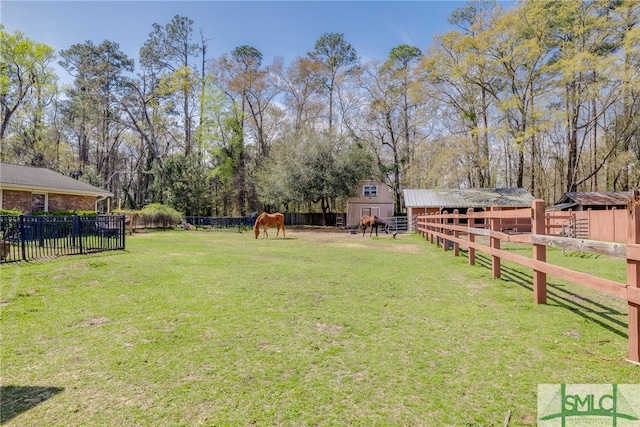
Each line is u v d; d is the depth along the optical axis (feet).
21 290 15.67
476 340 9.82
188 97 103.81
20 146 84.64
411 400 6.82
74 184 60.80
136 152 127.54
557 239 11.18
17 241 26.78
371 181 98.37
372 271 21.15
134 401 6.89
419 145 91.45
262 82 105.09
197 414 6.44
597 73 62.03
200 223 82.84
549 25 66.08
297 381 7.64
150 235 56.08
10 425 6.11
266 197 93.35
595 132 78.79
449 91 82.28
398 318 12.00
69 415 6.43
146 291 15.84
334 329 10.94
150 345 9.70
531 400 6.70
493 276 18.04
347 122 107.04
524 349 9.07
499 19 67.31
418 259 26.94
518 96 69.31
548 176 102.06
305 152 88.94
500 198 73.00
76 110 100.89
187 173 91.25
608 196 63.16
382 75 98.84
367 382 7.56
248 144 108.78
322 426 6.03
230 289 16.28
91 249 29.86
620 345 9.06
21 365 8.49
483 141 81.61
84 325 11.37
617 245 8.43
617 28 60.44
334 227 93.45
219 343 9.84
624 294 8.13
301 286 16.96
